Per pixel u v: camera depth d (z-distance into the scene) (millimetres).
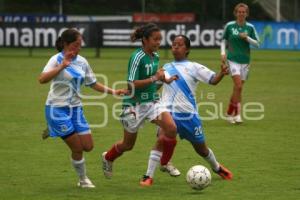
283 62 81500
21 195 22312
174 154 29719
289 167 26891
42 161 28141
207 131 35938
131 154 29672
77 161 23078
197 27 84688
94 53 93188
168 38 83438
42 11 122812
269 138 33781
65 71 22578
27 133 35062
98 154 29797
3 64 76125
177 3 126562
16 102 47062
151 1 124250
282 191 22781
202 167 22938
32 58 84250
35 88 55062
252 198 21797
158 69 23719
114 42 84875
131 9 124625
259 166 27078
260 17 120562
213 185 23750
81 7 123750
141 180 24109
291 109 44406
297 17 119062
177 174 25188
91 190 23078
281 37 93250
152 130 36438
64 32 22328
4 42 85938
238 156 29203
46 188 23359
